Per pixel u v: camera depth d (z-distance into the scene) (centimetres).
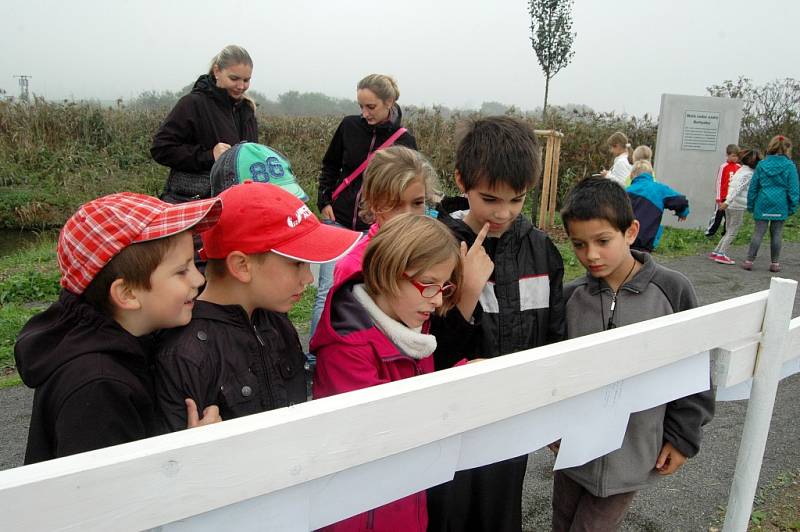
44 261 709
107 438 112
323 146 1391
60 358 116
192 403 126
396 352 150
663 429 184
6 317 497
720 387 165
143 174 1268
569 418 134
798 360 196
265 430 80
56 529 67
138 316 125
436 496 172
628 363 134
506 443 121
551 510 272
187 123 366
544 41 1402
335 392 149
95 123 1335
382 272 145
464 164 178
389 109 383
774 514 270
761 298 167
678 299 184
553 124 1280
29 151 1249
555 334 190
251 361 143
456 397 102
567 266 725
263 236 140
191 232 129
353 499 97
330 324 149
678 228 1061
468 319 168
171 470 73
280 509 87
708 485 293
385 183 215
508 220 179
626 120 1391
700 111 1034
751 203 789
